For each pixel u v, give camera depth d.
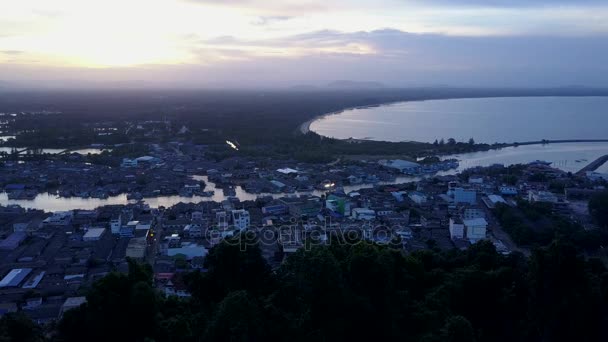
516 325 70.44
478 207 183.12
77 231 152.62
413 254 93.00
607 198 164.12
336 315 58.41
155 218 165.88
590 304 64.75
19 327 57.38
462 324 57.28
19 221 158.62
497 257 89.06
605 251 139.12
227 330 52.31
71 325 61.25
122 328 59.84
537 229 150.12
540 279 66.94
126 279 63.28
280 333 55.53
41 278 115.88
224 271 70.19
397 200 191.88
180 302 70.81
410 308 66.50
